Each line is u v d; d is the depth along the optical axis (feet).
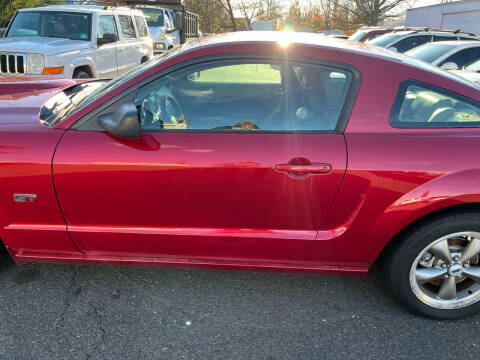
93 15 23.58
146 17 40.88
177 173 6.67
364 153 6.57
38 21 23.38
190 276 8.59
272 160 6.57
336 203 6.79
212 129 6.93
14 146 6.75
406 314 7.72
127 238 7.25
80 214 7.09
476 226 6.73
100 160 6.66
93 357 6.47
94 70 23.16
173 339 6.89
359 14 104.78
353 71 6.78
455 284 7.36
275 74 7.09
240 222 7.05
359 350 6.82
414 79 6.83
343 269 7.40
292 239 7.06
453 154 6.57
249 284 8.42
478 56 22.52
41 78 11.84
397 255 7.08
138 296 7.91
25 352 6.48
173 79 6.95
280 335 7.08
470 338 7.16
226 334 7.05
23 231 7.22
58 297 7.75
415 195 6.58
